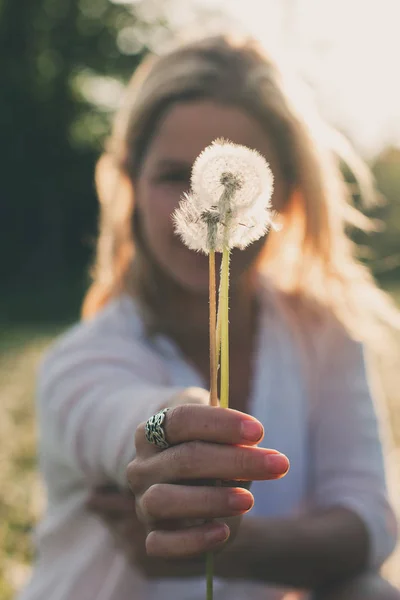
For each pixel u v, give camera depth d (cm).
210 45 79
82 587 76
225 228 40
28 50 1062
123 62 1102
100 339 78
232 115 77
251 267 85
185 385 79
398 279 898
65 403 67
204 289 76
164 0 1101
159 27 1102
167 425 44
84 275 1005
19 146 1031
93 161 1049
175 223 41
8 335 554
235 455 42
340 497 83
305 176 86
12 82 1034
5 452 221
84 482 74
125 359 75
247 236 41
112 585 75
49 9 1077
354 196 100
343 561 76
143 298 84
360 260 107
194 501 43
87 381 67
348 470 87
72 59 1080
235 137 77
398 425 232
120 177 86
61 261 1034
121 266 89
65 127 1048
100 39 1092
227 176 40
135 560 67
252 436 42
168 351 81
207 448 43
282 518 75
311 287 96
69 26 1083
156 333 81
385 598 77
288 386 89
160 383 76
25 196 1036
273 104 79
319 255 94
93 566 76
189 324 85
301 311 94
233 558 71
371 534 78
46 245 1029
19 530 160
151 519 45
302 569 74
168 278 84
